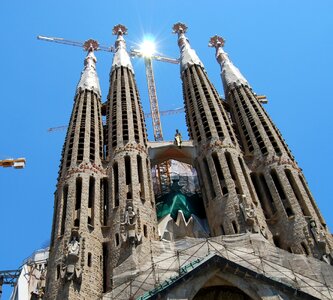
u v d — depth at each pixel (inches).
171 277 1736.0
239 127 3004.4
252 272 1696.6
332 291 1756.9
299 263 1910.7
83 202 2326.5
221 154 2655.0
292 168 2566.4
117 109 2989.7
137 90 3316.9
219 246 1982.0
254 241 1995.6
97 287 2000.5
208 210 2493.8
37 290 2652.6
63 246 2112.5
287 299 1636.3
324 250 2102.6
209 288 1795.0
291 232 2255.2
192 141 2876.5
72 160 2568.9
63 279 1952.5
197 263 1755.7
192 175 3245.6
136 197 2364.7
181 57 3727.9
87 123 2859.3
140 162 2620.6
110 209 2367.1
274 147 2716.5
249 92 3223.4
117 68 3481.8
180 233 2485.2
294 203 2370.8
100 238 2225.6
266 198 2501.2
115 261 2089.1
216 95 3216.0
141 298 1635.1
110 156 2677.2
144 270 1897.1
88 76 3380.9
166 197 2787.9
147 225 2239.2
